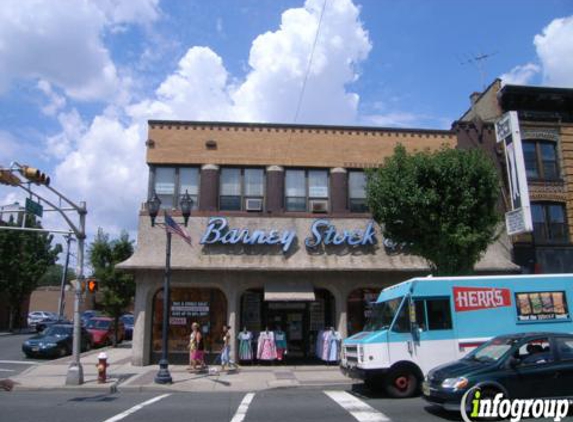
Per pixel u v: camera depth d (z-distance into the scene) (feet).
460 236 53.31
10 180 49.55
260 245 69.10
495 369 32.30
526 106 78.59
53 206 54.54
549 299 45.44
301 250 69.51
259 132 74.43
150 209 56.44
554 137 77.97
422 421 32.32
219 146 73.36
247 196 72.79
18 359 77.92
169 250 55.77
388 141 75.87
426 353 43.27
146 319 66.74
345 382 52.70
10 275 146.41
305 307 71.26
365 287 70.03
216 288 69.41
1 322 157.17
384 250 70.38
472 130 77.10
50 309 232.12
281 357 66.33
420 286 44.45
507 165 70.85
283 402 41.29
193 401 42.70
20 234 149.79
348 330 69.92
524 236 72.95
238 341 67.31
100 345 98.68
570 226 75.46
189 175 72.69
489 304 44.75
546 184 76.13
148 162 72.13
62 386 51.11
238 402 41.75
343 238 69.46
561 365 32.81
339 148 74.95
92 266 103.65
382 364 42.68
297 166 73.92
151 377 56.85
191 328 68.59
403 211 55.36
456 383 32.09
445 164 55.16
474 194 55.06
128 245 102.32
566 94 77.66
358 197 74.08
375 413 35.35
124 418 34.42
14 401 43.04
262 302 71.05
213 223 68.85
